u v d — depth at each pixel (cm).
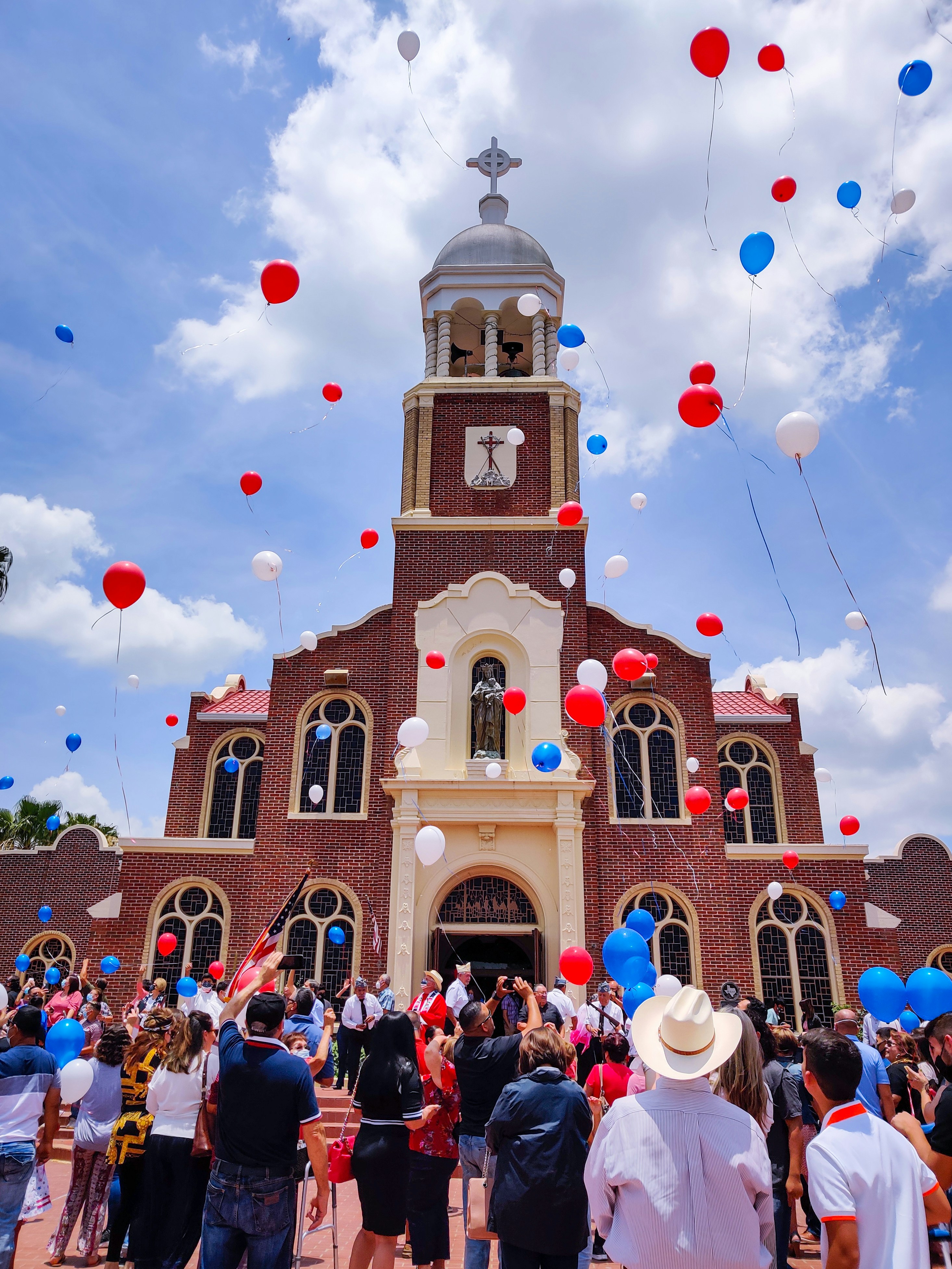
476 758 2105
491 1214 498
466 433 2448
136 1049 798
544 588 2266
